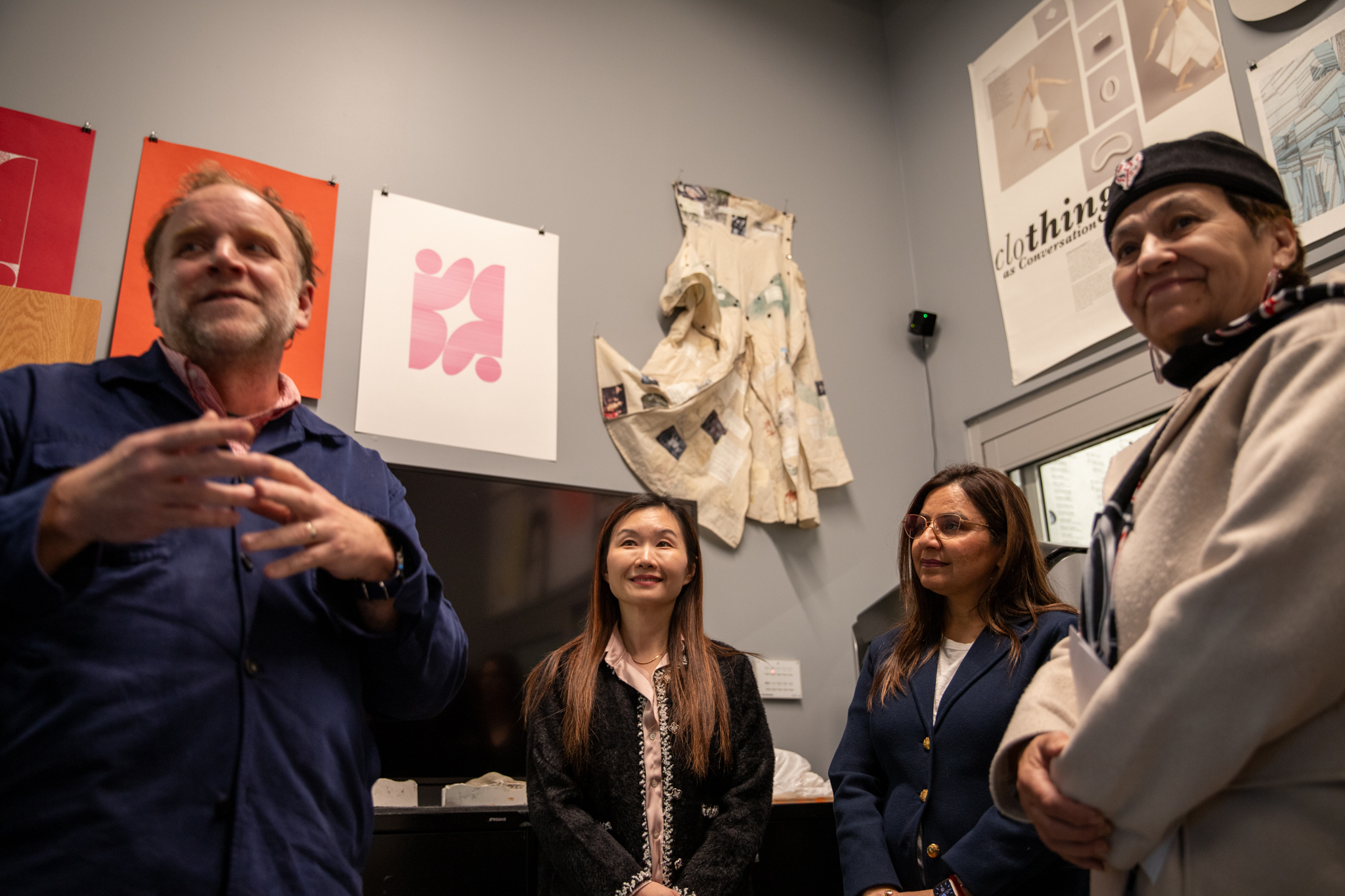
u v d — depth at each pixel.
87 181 2.44
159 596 0.96
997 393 3.38
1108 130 3.16
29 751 0.86
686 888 1.58
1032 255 3.34
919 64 4.05
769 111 3.77
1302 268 1.05
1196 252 1.00
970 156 3.70
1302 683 0.72
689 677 1.85
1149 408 2.85
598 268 3.13
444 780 2.32
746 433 3.15
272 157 2.71
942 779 1.63
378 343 2.67
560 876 1.69
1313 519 0.73
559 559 2.69
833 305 3.59
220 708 0.95
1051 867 1.48
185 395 1.13
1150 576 0.88
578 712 1.78
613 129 3.35
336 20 2.96
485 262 2.92
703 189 3.44
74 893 0.83
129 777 0.88
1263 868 0.75
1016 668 1.66
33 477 0.97
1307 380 0.81
